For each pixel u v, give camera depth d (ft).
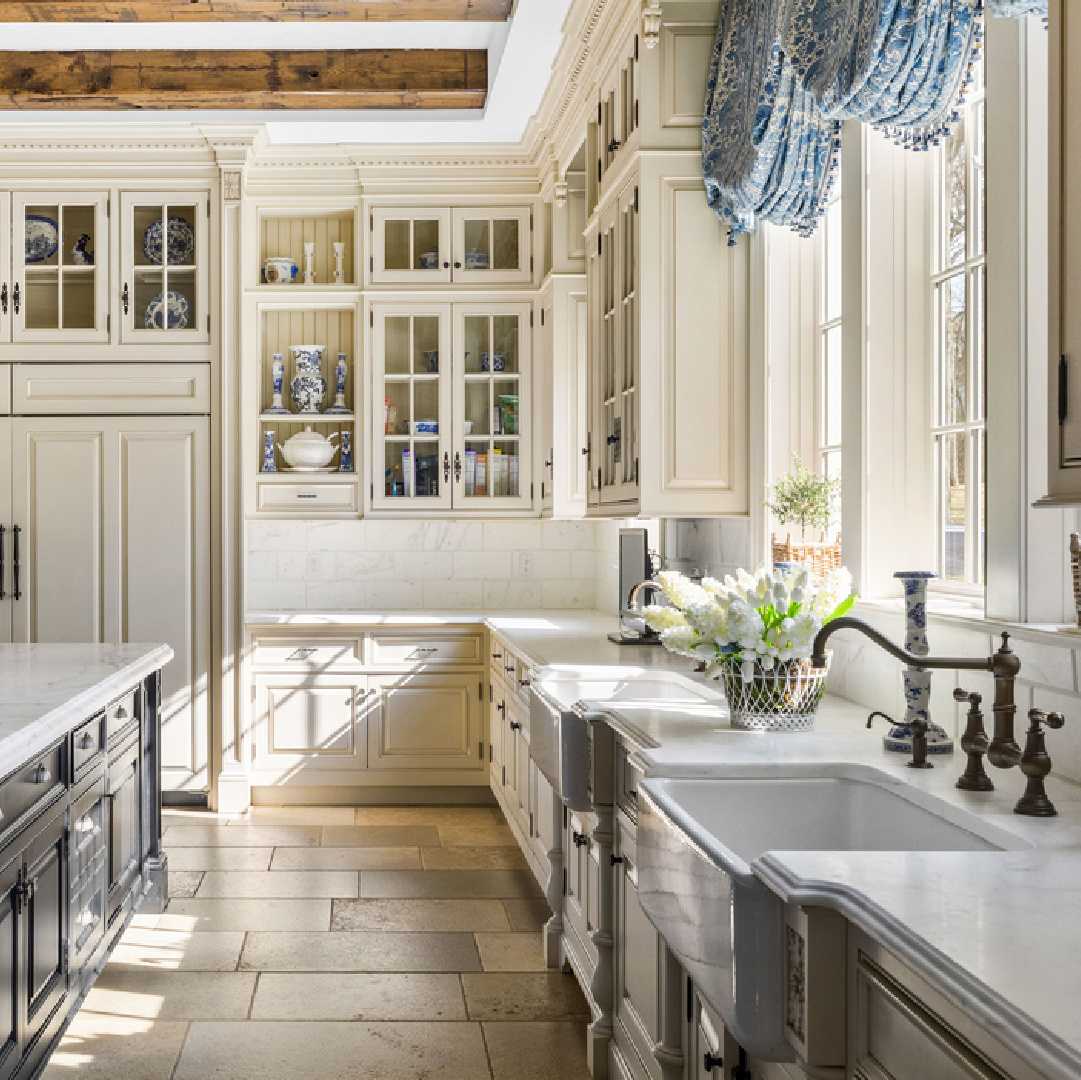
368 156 17.89
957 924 3.56
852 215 8.96
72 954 9.06
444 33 14.90
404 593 19.60
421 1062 9.22
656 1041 7.16
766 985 4.33
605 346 13.19
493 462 18.37
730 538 12.09
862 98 6.82
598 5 12.12
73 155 17.10
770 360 10.94
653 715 8.12
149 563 17.20
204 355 17.24
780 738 7.16
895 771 6.13
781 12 7.87
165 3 13.38
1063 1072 2.64
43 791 8.32
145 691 12.45
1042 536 6.63
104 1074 8.94
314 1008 10.25
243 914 12.74
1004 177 6.66
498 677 16.26
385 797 17.99
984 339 7.08
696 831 5.04
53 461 17.13
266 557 19.40
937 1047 3.33
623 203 12.14
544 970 11.20
